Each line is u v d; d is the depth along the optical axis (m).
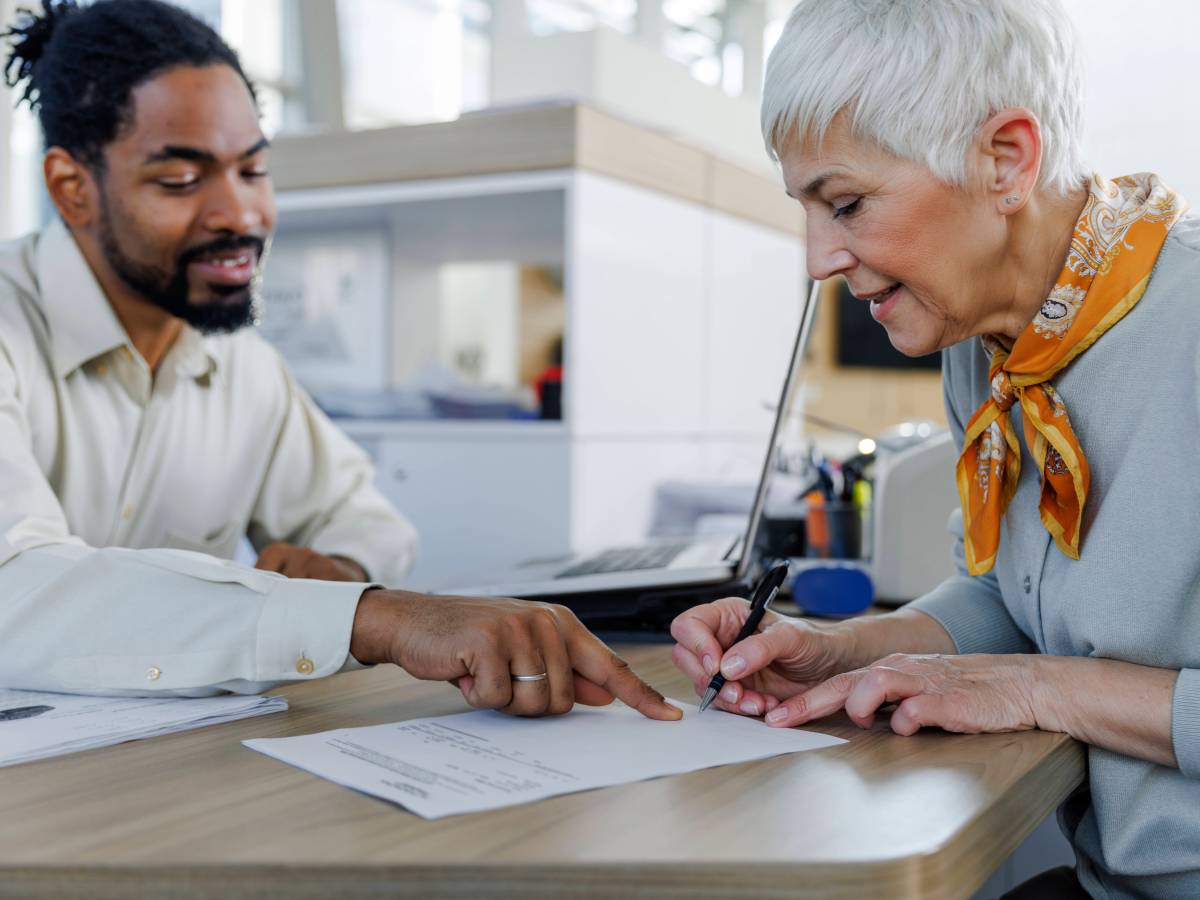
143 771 0.69
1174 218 0.89
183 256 1.36
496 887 0.52
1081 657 0.87
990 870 0.61
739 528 1.89
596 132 2.13
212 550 1.59
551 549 2.17
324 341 2.46
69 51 1.30
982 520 0.93
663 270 2.42
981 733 0.79
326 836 0.56
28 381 1.35
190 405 1.54
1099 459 0.88
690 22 6.88
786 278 3.04
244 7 4.15
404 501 2.30
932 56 0.80
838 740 0.77
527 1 5.53
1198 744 0.77
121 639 0.89
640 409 2.36
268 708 0.85
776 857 0.52
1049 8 0.85
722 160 2.66
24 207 3.29
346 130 2.26
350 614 0.86
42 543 0.99
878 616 1.04
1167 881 0.84
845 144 0.83
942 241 0.85
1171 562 0.83
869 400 5.91
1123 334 0.87
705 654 0.89
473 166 2.15
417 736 0.76
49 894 0.53
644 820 0.58
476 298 3.54
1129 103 2.14
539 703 0.80
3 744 0.73
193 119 1.32
